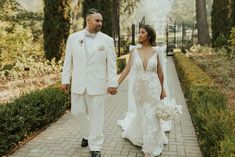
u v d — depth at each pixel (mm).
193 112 5680
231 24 18344
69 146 4797
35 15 18906
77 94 4289
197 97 5488
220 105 4883
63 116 6551
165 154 4461
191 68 9820
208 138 3762
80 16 23375
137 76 4438
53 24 11211
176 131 5535
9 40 12422
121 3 28359
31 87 8492
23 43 13008
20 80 9797
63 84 4344
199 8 25312
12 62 12352
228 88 9070
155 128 4359
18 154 4520
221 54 15266
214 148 3441
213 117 4023
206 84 6570
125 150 4609
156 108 4414
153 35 4418
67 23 11469
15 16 17422
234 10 17906
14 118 4777
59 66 10734
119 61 14477
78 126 5824
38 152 4574
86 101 4305
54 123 6043
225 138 3256
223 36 18453
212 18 20844
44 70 10758
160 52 4492
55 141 5023
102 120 4277
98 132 4230
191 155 4418
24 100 5465
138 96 4465
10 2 16828
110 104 7879
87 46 4203
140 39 4438
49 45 11336
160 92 4531
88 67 4180
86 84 4191
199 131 4453
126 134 5020
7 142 4570
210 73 12250
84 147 4742
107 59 4277
